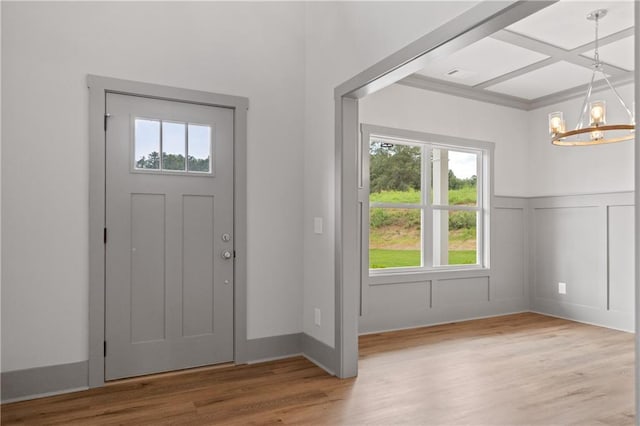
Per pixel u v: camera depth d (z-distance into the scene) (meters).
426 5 2.34
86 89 2.89
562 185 5.07
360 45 2.92
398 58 2.54
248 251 3.43
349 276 3.10
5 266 2.64
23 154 2.70
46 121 2.76
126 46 3.02
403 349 3.75
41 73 2.76
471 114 5.02
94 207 2.88
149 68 3.09
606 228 4.62
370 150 4.45
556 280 5.12
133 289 3.02
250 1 3.49
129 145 3.03
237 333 3.35
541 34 3.57
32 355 2.71
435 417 2.43
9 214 2.65
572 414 2.48
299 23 3.69
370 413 2.48
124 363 2.99
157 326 3.10
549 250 5.21
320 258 3.38
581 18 3.30
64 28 2.83
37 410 2.51
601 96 4.72
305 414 2.46
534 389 2.84
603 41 3.68
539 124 5.34
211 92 3.30
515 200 5.33
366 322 4.30
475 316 4.98
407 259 4.64
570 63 4.17
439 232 4.91
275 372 3.17
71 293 2.82
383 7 2.69
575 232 4.93
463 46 2.27
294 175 3.63
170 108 3.18
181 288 3.18
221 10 3.37
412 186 4.71
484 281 5.07
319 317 3.37
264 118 3.52
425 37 2.33
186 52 3.22
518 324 4.71
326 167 3.32
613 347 3.82
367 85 2.89
